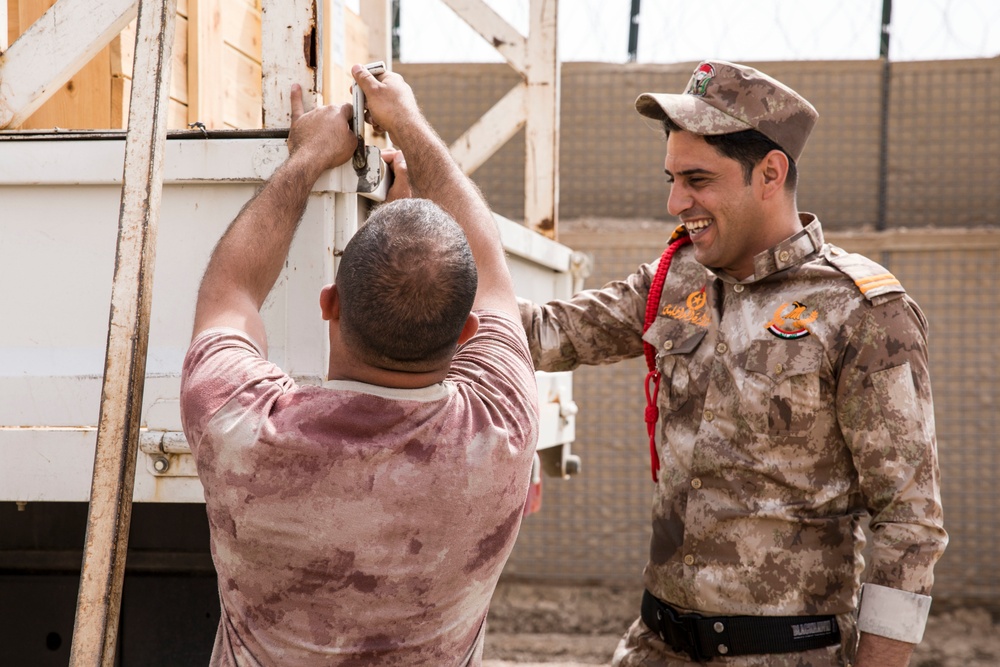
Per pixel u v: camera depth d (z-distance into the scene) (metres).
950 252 4.96
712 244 1.67
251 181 1.51
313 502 1.15
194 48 2.41
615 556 5.23
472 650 1.29
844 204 5.09
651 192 5.25
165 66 1.28
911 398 1.54
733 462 1.62
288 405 1.19
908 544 1.51
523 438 1.27
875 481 1.55
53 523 2.08
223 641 1.25
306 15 1.52
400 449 1.17
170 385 1.53
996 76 4.95
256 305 1.32
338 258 1.50
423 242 1.17
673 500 1.69
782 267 1.65
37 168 1.54
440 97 5.24
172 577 2.05
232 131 1.50
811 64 5.07
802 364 1.59
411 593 1.19
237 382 1.20
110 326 1.21
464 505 1.20
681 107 1.61
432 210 1.23
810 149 5.11
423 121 1.53
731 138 1.62
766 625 1.59
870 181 5.07
